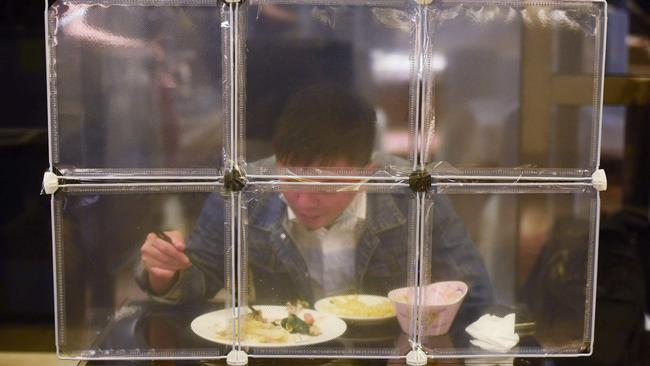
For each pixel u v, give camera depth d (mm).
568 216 821
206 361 852
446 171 812
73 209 812
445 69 803
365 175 811
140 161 811
